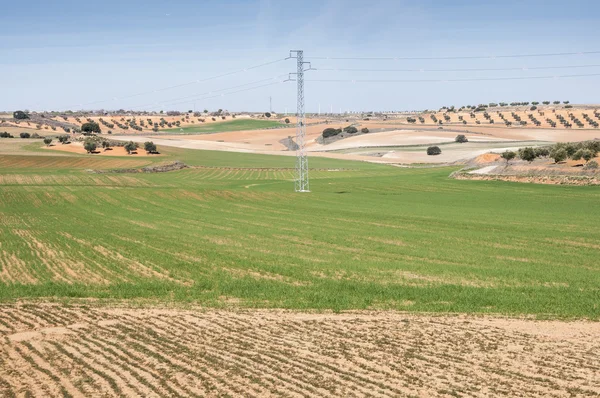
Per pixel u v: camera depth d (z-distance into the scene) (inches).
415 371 879.7
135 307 1266.0
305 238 2153.1
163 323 1141.1
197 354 957.2
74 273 1601.9
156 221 2603.3
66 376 861.8
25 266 1678.2
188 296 1362.0
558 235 2198.6
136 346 999.0
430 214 2827.3
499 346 1002.7
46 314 1204.5
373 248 1953.7
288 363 913.5
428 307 1266.0
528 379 845.8
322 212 2913.4
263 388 813.2
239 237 2166.6
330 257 1801.2
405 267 1657.2
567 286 1451.8
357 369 888.3
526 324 1143.0
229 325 1125.7
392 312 1232.2
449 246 1990.7
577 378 850.8
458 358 938.1
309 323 1142.3
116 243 2004.2
